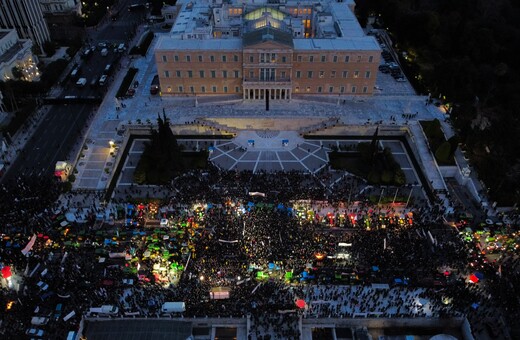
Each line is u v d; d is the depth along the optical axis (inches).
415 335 3713.1
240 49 5900.6
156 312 3715.6
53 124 5964.6
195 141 5787.4
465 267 4060.0
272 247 4188.0
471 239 4345.5
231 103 6225.4
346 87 6274.6
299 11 7214.6
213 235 4318.4
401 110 6112.2
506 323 3656.5
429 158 5398.6
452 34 7229.3
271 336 3565.5
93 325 3641.7
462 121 5644.7
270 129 5994.1
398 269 4020.7
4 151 5447.8
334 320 3695.9
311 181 5093.5
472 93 6254.9
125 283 3887.8
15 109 6205.7
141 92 6525.6
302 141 5797.2
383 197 4825.3
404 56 7209.6
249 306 3732.8
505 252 4264.3
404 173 5305.1
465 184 5172.2
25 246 4183.1
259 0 7253.9
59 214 4576.8
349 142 5792.3
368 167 5251.0
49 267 4042.8
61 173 5009.8
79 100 6363.2
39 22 7386.8
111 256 4156.0
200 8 7303.2
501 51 7130.9
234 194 4813.0
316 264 4055.1
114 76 6943.9
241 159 5462.6
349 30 6574.8
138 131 5836.6
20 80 6432.1
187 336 3580.2
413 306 3757.4
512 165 5285.4
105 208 4739.2
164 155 5073.8
